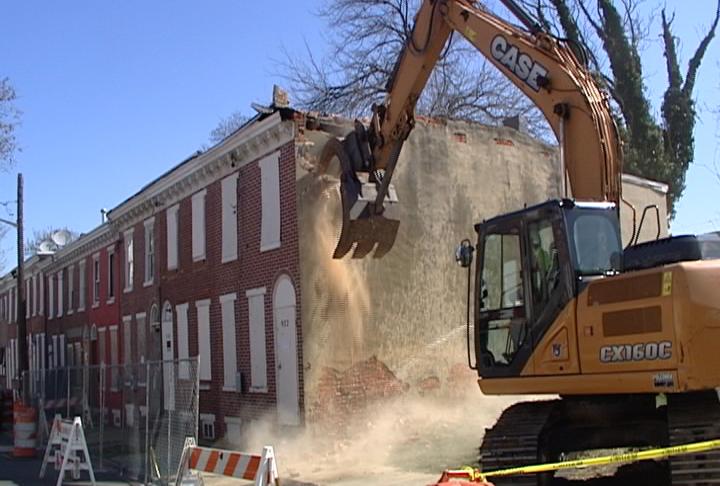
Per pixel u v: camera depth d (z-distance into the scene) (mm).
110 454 18125
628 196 24906
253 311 19891
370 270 18969
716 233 8508
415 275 19703
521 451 9508
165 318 25625
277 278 18844
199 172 22844
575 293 8859
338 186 18625
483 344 10070
